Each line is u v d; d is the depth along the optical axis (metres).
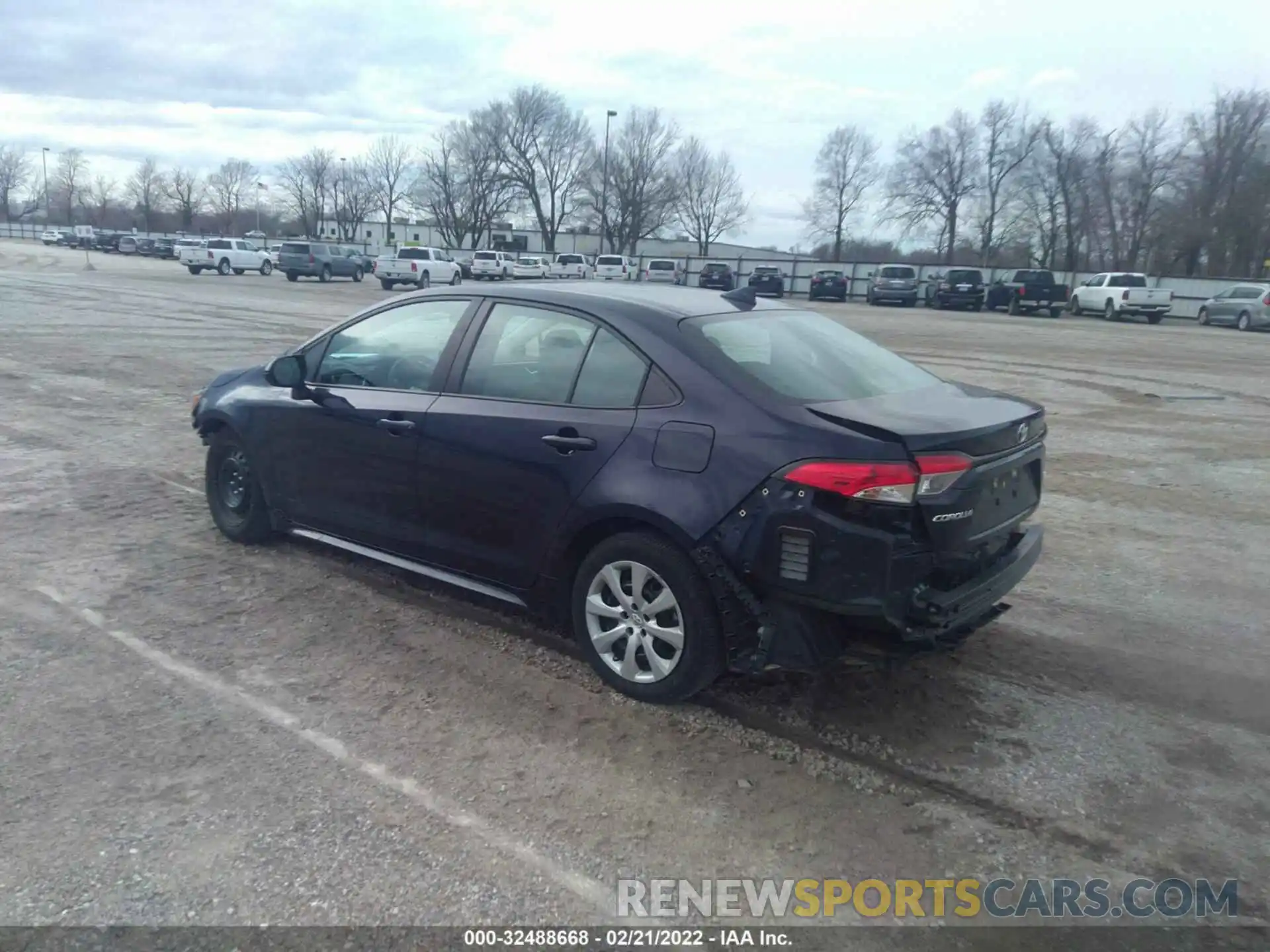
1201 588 5.66
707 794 3.39
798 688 4.21
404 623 4.79
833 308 39.88
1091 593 5.55
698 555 3.67
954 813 3.33
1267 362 19.41
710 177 82.12
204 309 24.20
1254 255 53.25
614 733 3.78
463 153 82.69
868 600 3.41
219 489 5.95
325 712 3.88
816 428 3.53
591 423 4.01
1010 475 3.89
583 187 79.56
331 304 27.72
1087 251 61.00
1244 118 52.75
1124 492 7.93
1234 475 8.59
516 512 4.25
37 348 15.00
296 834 3.09
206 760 3.50
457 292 4.79
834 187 76.50
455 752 3.62
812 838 3.17
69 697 3.94
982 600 3.75
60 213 131.75
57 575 5.30
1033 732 3.90
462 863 2.98
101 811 3.18
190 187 119.25
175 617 4.78
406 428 4.59
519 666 4.34
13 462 7.80
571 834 3.15
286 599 5.05
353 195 102.88
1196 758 3.74
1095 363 17.95
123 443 8.61
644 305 4.21
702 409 3.76
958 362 17.56
